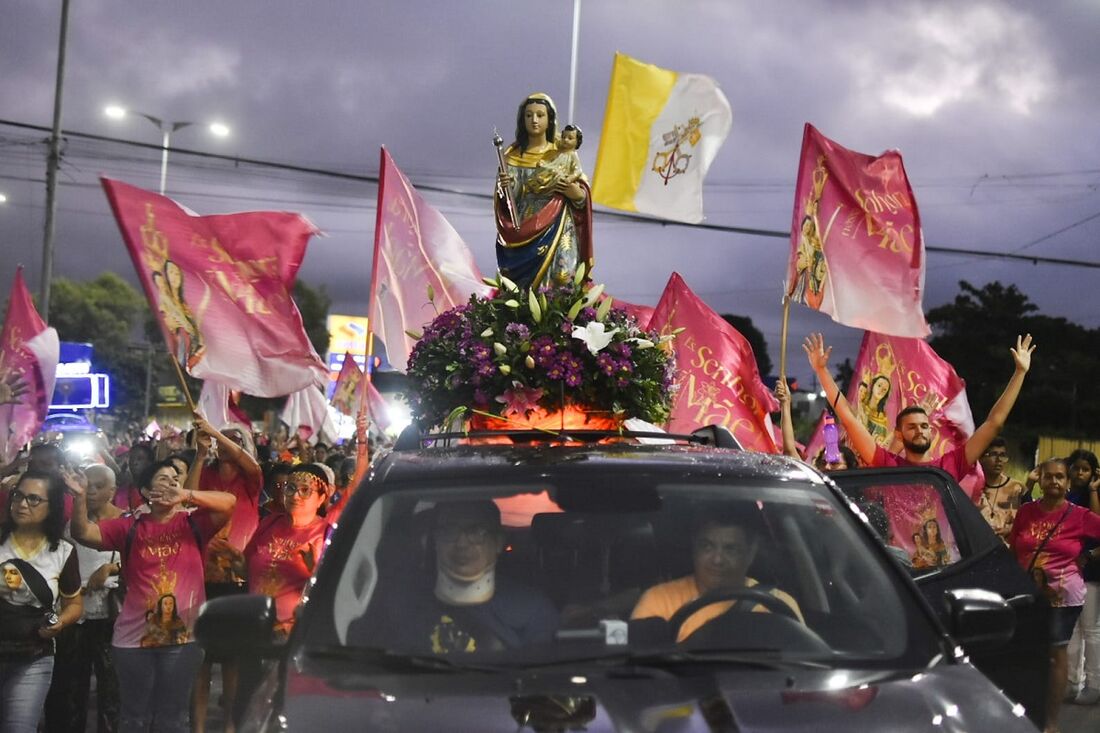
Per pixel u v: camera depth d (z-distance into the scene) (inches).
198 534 284.4
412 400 251.4
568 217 334.0
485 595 150.6
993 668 240.4
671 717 125.7
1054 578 328.8
